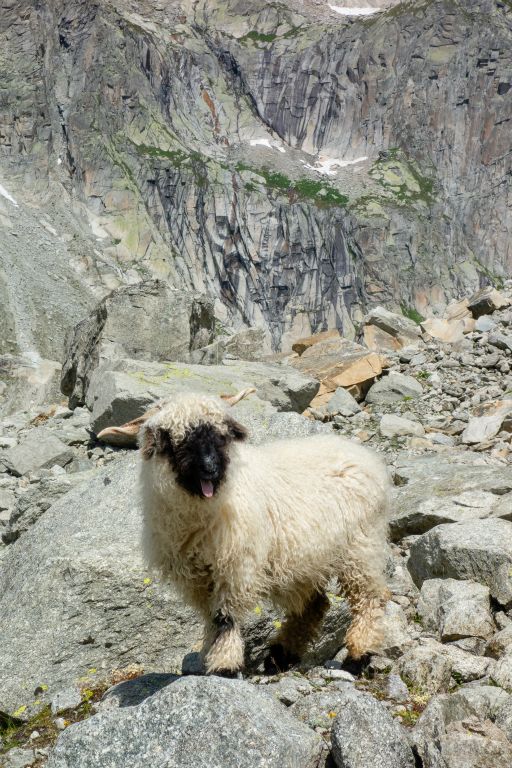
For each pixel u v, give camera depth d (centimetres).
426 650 306
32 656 327
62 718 303
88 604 334
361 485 318
